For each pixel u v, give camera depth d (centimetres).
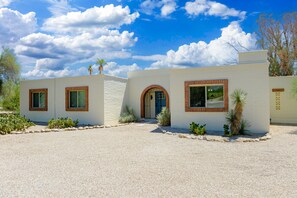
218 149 866
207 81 1320
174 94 1414
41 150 881
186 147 907
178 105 1405
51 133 1342
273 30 2731
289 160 702
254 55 1342
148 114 2009
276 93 1802
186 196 455
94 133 1320
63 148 913
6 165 682
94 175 584
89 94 1764
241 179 545
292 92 1684
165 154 796
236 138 1065
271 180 536
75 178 564
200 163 680
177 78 1406
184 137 1133
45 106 1972
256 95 1223
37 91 2002
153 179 550
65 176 579
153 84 1911
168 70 1853
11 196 465
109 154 804
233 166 646
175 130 1325
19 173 606
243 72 1248
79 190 491
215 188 493
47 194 473
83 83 1791
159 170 618
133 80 2005
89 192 480
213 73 1313
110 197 455
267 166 644
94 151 854
